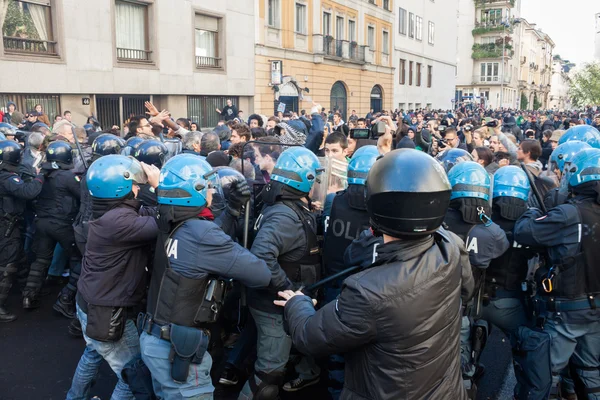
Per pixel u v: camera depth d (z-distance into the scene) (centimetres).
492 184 339
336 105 2994
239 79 2114
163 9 1727
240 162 427
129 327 289
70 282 486
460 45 6606
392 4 3581
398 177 174
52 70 1388
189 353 242
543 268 309
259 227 303
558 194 366
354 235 317
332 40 2831
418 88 4250
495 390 377
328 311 185
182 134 671
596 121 1773
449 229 303
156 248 261
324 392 371
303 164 293
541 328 303
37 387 373
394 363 176
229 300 349
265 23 2245
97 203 283
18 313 504
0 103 1287
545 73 10150
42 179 467
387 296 172
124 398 289
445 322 182
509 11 6550
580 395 312
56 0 1384
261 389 298
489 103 6550
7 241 476
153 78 1708
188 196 248
